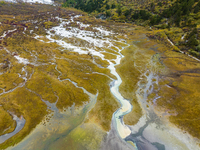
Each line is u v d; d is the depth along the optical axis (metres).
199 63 72.50
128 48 98.19
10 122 40.97
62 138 37.09
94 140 36.59
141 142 36.38
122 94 53.16
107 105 47.84
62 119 42.50
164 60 78.19
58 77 62.59
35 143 35.91
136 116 43.75
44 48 92.56
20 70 66.88
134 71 68.38
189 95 50.44
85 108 46.56
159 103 48.25
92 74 65.62
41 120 41.97
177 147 35.16
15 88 54.91
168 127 40.09
